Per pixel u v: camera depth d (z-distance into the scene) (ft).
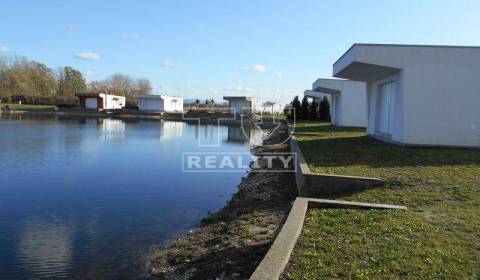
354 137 70.28
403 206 25.81
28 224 33.06
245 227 27.07
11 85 262.88
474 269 15.69
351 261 16.81
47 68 306.35
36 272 23.71
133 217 35.40
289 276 15.65
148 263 24.84
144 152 79.61
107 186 48.11
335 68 65.62
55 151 76.59
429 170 35.94
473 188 29.22
